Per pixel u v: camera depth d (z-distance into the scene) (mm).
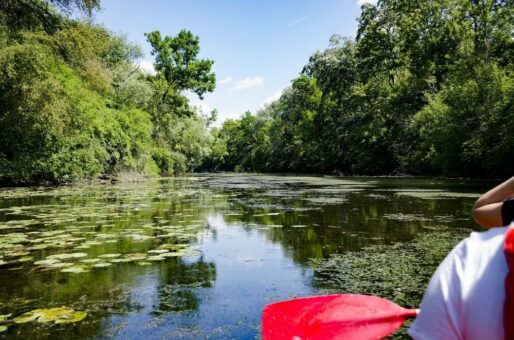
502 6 22000
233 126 74438
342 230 5750
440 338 787
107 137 19328
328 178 26125
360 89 31281
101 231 5746
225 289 3168
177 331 2393
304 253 4387
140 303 2867
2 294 3068
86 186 16078
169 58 33688
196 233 5629
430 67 25422
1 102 13461
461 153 19625
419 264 3852
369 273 3568
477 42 22828
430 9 25141
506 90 17797
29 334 2340
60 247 4715
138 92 25219
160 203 9578
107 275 3576
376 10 29531
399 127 28016
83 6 14961
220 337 2301
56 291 3148
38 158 15414
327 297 1598
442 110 21281
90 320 2559
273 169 52688
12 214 7336
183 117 36531
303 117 41250
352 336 1425
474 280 762
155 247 4715
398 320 1416
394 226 5977
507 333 711
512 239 734
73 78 16078
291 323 1527
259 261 4062
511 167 17609
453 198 9891
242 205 9180
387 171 30016
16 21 14398
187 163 39250
